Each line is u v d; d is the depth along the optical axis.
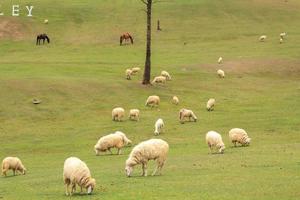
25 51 95.12
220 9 119.69
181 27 109.56
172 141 44.56
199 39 102.31
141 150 28.72
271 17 116.88
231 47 94.38
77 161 25.08
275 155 34.66
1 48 97.56
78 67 76.31
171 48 94.88
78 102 58.84
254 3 126.12
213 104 58.66
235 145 40.31
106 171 31.72
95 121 53.59
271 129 47.94
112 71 74.69
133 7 120.56
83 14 115.88
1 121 52.78
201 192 24.06
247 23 112.69
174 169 31.03
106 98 60.78
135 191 24.77
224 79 73.44
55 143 46.22
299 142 41.88
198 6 120.88
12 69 73.19
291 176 27.30
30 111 55.44
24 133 49.81
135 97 62.06
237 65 80.38
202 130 48.84
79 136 48.38
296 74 78.88
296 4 129.12
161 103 60.75
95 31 107.50
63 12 116.31
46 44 100.69
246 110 57.31
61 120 54.00
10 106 56.00
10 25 107.94
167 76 71.44
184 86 68.50
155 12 117.44
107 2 124.50
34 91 59.94
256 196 23.03
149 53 67.00
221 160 33.56
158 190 24.81
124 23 111.56
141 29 108.31
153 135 47.59
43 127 51.69
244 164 31.66
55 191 26.58
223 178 27.33
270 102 61.09
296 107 57.50
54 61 82.44
